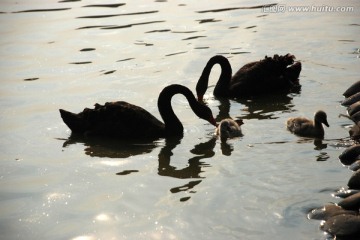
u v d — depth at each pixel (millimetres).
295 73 16656
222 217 10117
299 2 24719
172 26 22125
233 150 12734
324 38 19922
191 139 13547
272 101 15625
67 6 25516
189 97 14047
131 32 21578
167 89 13891
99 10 24641
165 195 10992
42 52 19906
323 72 17156
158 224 10031
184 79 17141
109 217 10336
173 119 13805
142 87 16641
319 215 9938
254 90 16188
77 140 13703
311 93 15844
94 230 9969
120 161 12555
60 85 17078
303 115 14406
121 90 16484
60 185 11562
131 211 10492
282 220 9906
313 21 21969
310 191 10742
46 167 12359
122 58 19047
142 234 9773
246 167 11875
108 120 13859
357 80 16359
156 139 13633
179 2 25781
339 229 9445
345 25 21203
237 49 19344
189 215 10250
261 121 14266
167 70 17859
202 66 18094
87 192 11250
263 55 18719
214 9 24375
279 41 19922
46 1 26516
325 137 13039
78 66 18547
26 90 16812
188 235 9656
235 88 16234
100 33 21625
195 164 12227
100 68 18266
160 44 20172
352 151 11867
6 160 12727
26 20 23422
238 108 15336
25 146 13422
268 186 11031
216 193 10938
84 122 14070
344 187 10797
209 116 14180
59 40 21016
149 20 23000
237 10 24031
